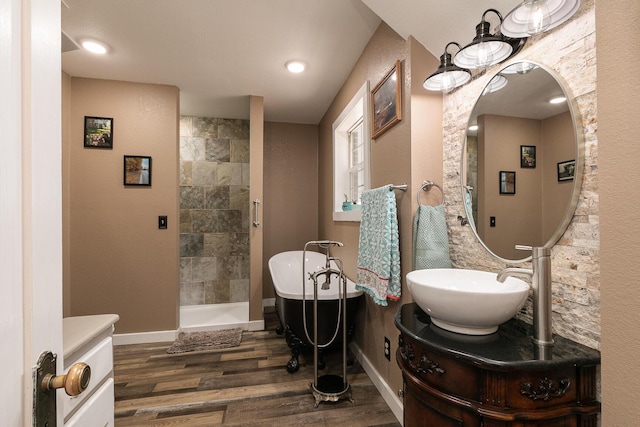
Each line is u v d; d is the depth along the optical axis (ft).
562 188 3.40
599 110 2.18
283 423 5.57
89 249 8.82
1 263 1.19
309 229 13.62
